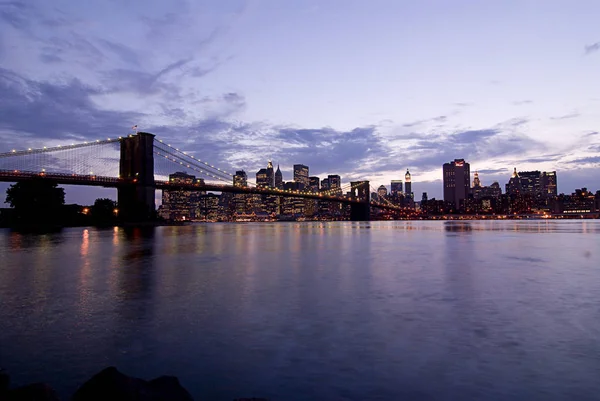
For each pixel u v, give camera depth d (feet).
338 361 30.83
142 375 28.25
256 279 71.26
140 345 34.32
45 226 345.31
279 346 34.14
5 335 37.04
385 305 49.62
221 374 28.55
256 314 44.93
